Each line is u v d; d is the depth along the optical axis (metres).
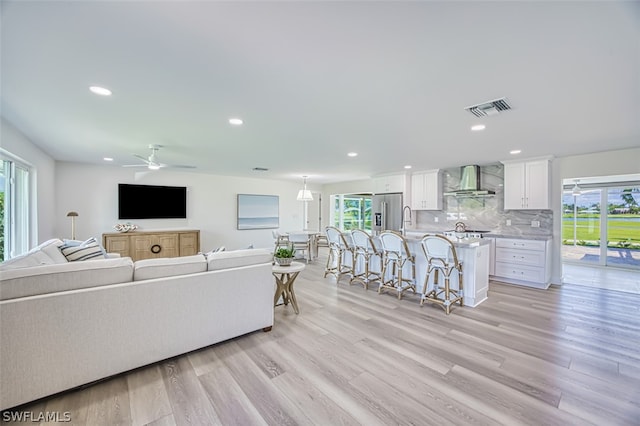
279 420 1.63
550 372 2.13
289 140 3.63
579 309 3.51
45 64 1.78
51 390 1.77
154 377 2.05
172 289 2.23
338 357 2.34
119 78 1.97
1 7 1.25
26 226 3.94
